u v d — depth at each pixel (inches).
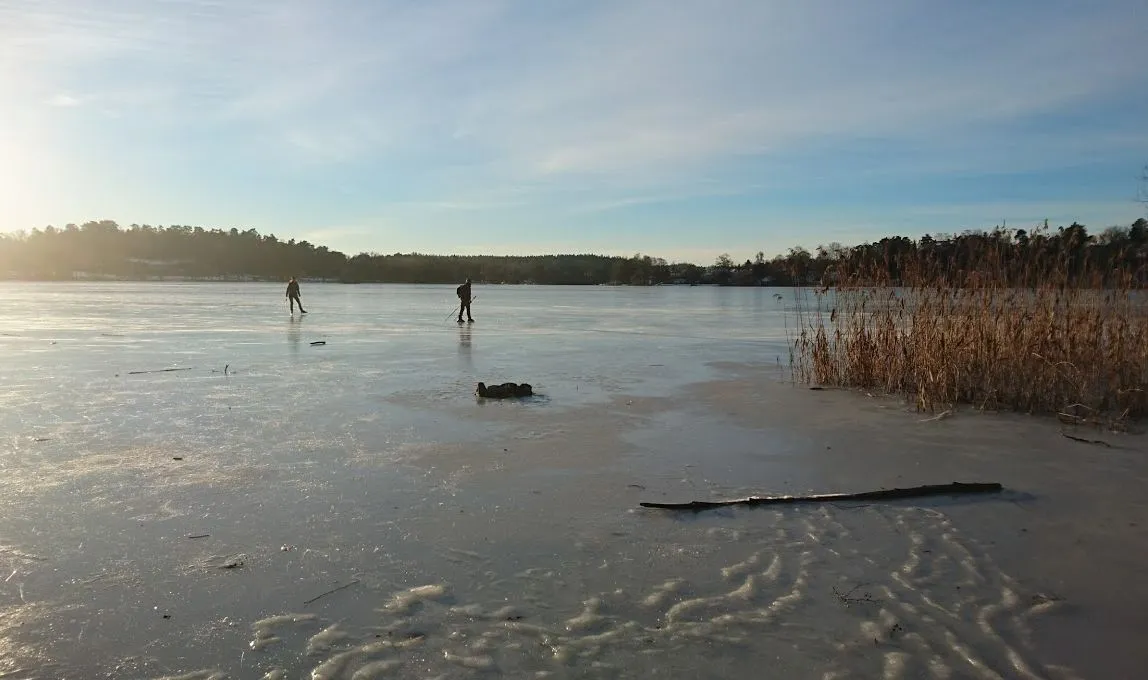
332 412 378.6
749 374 538.0
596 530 211.2
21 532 207.0
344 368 553.9
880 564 188.1
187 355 637.3
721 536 207.0
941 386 418.3
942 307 458.3
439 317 1288.1
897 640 150.2
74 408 385.7
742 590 172.6
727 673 137.9
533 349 711.7
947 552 196.1
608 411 388.2
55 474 262.5
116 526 211.9
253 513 223.5
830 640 150.1
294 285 1291.8
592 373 536.7
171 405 395.9
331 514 223.0
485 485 253.3
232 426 343.9
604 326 1076.5
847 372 488.1
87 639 149.9
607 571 183.3
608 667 139.5
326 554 192.7
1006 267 454.0
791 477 265.4
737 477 265.4
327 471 268.7
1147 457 295.4
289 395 430.0
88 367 551.2
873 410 396.8
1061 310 420.8
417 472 268.4
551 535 207.0
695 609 163.2
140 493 241.6
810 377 512.4
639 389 463.2
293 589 172.4
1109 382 386.3
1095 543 202.5
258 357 625.3
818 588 174.1
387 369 549.3
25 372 522.0
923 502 238.1
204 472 266.2
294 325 1039.0
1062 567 186.7
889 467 279.4
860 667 140.2
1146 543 202.7
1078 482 259.8
